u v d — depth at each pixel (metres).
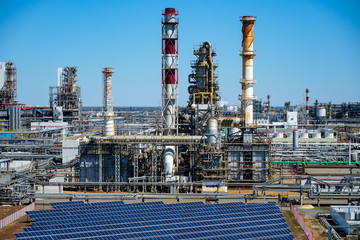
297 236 93.75
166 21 147.00
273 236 86.88
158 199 123.31
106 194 123.81
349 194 118.75
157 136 133.88
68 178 145.12
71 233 86.19
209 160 130.88
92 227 90.69
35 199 121.81
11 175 127.12
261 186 120.56
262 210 103.75
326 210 113.94
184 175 140.12
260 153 136.62
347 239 91.88
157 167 145.12
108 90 143.88
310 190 118.19
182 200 123.06
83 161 137.00
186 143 132.62
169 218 97.56
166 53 148.00
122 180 136.75
